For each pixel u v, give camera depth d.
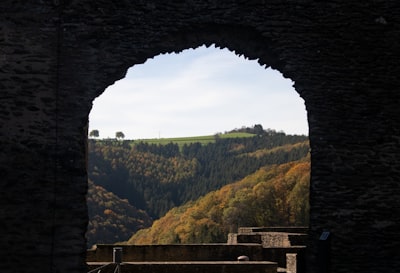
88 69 9.24
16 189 8.91
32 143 9.02
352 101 9.70
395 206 9.55
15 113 9.04
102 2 9.34
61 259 8.88
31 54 9.16
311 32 9.72
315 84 9.66
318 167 9.52
